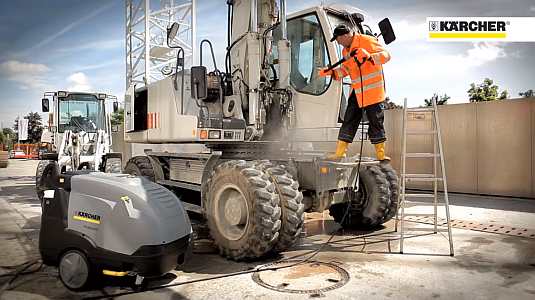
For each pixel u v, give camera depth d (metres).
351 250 4.61
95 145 9.41
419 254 4.43
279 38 5.23
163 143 5.82
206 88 4.61
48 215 3.49
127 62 11.70
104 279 3.50
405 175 4.63
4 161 19.58
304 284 3.51
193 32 11.08
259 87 4.99
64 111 10.07
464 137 9.24
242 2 5.28
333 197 4.87
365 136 5.25
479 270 3.88
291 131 4.94
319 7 4.74
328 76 4.65
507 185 8.65
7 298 3.21
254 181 4.02
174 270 3.91
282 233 4.09
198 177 5.29
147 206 3.31
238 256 4.11
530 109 8.31
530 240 5.04
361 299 3.18
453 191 9.44
